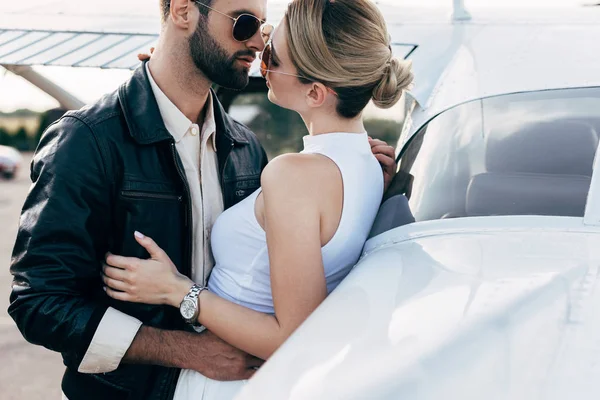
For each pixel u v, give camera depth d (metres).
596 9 3.15
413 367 1.24
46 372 4.95
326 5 1.75
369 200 1.84
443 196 1.95
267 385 1.31
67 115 1.98
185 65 2.01
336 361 1.31
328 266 1.80
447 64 2.66
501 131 2.04
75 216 1.88
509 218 1.79
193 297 1.82
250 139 2.32
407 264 1.65
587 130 1.95
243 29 1.95
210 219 2.13
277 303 1.72
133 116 1.97
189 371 1.90
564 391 1.14
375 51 1.75
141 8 3.86
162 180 1.99
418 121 2.37
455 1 3.35
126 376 1.99
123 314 1.91
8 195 19.92
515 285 1.45
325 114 1.84
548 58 2.37
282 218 1.70
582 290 1.40
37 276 1.87
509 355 1.24
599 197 1.76
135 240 1.97
